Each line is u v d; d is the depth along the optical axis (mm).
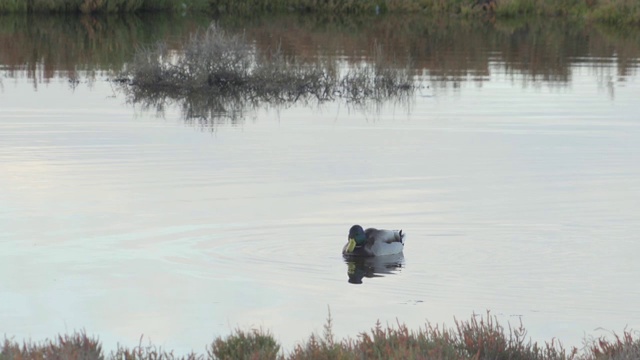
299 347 16078
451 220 26344
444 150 36562
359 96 52344
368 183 30734
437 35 82000
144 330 18500
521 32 86188
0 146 36156
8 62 63156
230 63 56062
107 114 44594
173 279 21484
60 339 15578
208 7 100438
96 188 29812
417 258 23047
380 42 75375
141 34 77375
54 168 32625
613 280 21406
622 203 28172
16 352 15195
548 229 25469
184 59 56438
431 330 16906
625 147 37031
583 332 18500
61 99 48906
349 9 103375
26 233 24891
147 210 27141
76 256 23062
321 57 64688
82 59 65000
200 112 46250
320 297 20453
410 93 53094
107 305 19859
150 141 37875
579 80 58000
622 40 81312
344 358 15359
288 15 97562
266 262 22719
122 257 22984
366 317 19250
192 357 16172
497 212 27125
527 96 51656
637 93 52500
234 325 18766
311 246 24031
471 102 49531
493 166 33500
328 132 40625
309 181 31000
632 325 18844
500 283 21250
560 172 32562
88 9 95938
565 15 103000
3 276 21594
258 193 29281
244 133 40188
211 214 26703
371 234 23172
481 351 16047
